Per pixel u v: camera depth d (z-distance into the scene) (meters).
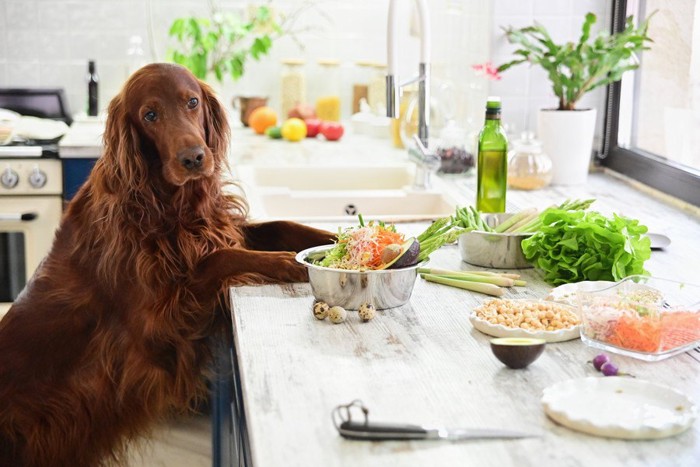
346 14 4.13
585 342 1.55
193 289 1.93
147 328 1.91
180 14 4.04
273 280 1.90
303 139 3.91
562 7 3.10
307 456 1.18
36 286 2.09
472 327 1.64
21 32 4.00
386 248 1.75
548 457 1.17
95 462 2.07
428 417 1.28
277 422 1.27
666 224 2.46
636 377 1.42
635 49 2.83
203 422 2.09
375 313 1.69
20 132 3.46
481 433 1.22
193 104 1.94
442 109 3.42
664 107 2.90
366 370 1.45
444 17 3.64
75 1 3.99
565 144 2.95
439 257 2.12
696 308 1.52
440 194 2.93
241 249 1.95
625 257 1.82
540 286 1.89
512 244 1.98
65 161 3.30
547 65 2.94
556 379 1.41
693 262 2.08
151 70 1.93
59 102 3.93
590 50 2.86
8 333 2.08
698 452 1.18
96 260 2.02
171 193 1.96
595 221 1.87
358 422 1.22
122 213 1.93
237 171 3.18
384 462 1.16
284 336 1.60
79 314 2.03
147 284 1.91
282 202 2.90
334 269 1.70
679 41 2.80
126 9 4.02
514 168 2.89
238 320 1.68
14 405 2.06
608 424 1.21
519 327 1.60
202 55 3.81
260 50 3.85
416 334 1.61
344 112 4.25
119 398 2.00
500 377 1.42
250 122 4.05
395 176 3.31
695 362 1.49
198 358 1.98
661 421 1.23
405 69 4.07
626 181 3.05
